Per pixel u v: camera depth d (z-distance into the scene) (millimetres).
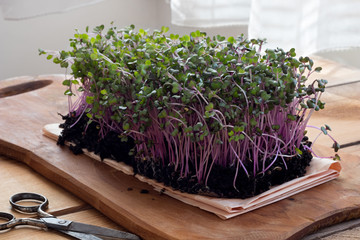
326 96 1376
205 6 1736
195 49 862
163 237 714
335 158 888
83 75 991
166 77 809
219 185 788
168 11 2352
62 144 1049
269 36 1444
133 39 977
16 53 2273
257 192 792
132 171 909
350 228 773
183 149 856
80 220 809
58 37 2328
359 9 1358
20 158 1045
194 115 855
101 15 2354
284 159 844
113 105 901
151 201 812
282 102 797
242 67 838
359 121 1213
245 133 792
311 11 1423
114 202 804
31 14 1911
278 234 707
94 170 934
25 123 1200
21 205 854
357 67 1734
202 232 712
